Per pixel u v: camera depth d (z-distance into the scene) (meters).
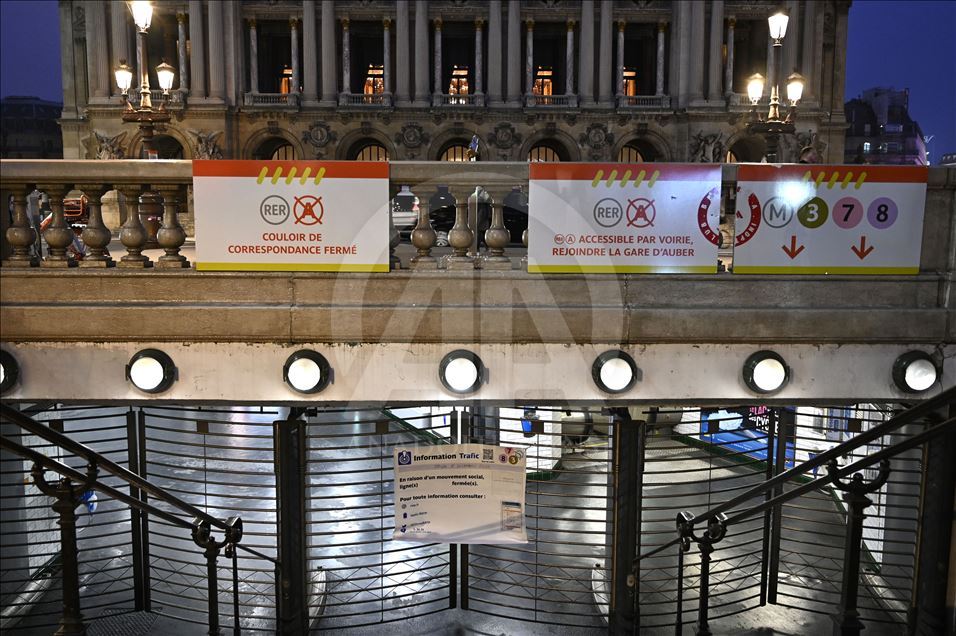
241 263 6.30
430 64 48.84
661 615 7.67
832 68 44.09
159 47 45.53
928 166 6.42
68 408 7.60
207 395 6.48
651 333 6.42
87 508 9.77
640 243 6.31
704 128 45.28
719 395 6.65
